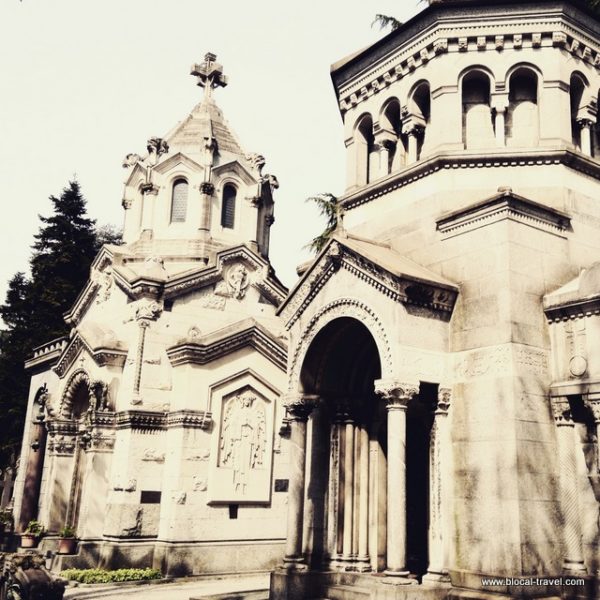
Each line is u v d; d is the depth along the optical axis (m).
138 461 24.56
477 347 15.47
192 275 27.58
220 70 36.78
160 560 23.52
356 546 17.86
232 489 25.16
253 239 33.12
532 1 18.11
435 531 15.05
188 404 24.78
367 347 18.77
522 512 13.87
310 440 18.84
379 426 18.59
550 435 14.77
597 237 17.36
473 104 18.77
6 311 43.97
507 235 15.47
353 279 16.95
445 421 15.65
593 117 18.53
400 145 20.17
